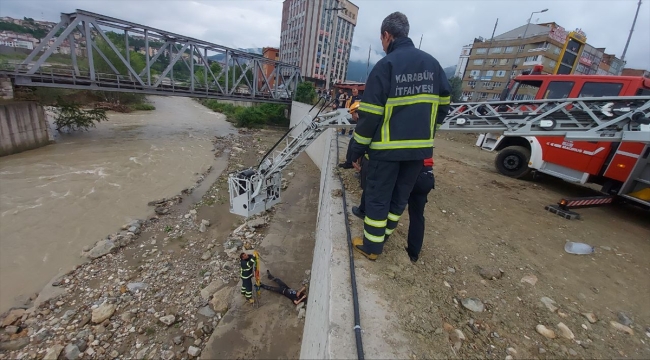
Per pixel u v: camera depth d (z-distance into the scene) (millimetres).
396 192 2707
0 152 14258
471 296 2785
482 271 3197
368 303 2293
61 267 7238
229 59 27250
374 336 1993
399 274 2752
